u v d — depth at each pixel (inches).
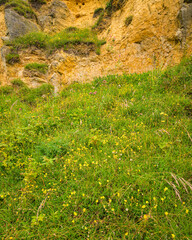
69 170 95.4
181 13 239.0
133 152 103.2
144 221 63.2
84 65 359.9
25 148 119.4
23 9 480.7
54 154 109.7
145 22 298.4
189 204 73.0
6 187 88.0
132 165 92.3
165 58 259.8
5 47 382.9
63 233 64.6
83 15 578.6
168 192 77.3
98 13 530.6
